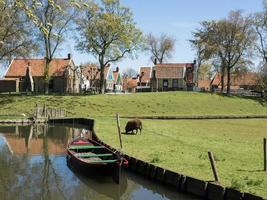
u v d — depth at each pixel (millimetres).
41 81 94812
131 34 80688
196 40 96750
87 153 24141
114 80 125875
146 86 120500
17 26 62875
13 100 69625
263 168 19688
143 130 38625
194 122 56062
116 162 19953
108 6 79438
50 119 56281
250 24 92375
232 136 36906
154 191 18797
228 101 82125
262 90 94375
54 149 32250
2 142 36562
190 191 17688
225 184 16422
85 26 78688
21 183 20688
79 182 20688
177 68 109625
